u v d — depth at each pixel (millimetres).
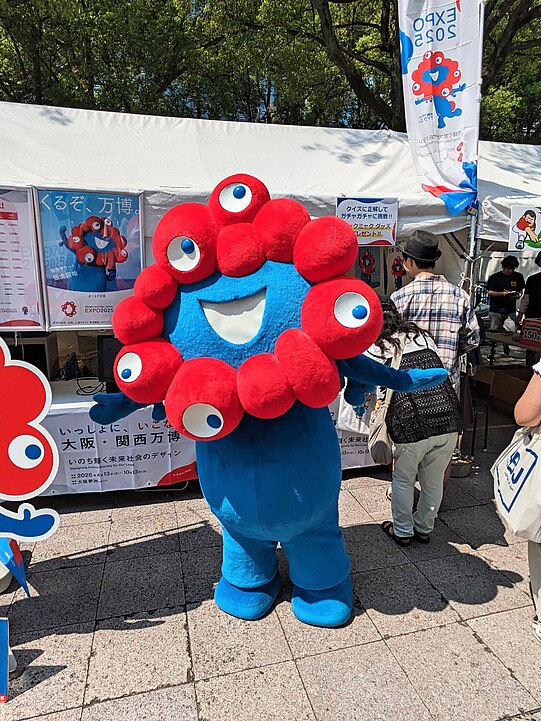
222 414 1799
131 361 1947
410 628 2545
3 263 3396
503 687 2201
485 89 10133
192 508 3861
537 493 2209
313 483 2154
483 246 6855
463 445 5289
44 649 2420
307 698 2141
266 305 1965
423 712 2078
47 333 4430
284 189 4285
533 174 5734
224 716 2061
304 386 1790
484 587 2877
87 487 3834
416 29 4117
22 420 2158
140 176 4121
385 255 5848
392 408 2979
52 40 12406
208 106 17359
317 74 12211
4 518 2246
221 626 2564
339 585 2576
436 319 3400
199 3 13414
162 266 2004
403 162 5098
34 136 4375
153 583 2930
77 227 3471
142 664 2328
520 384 6012
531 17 9312
